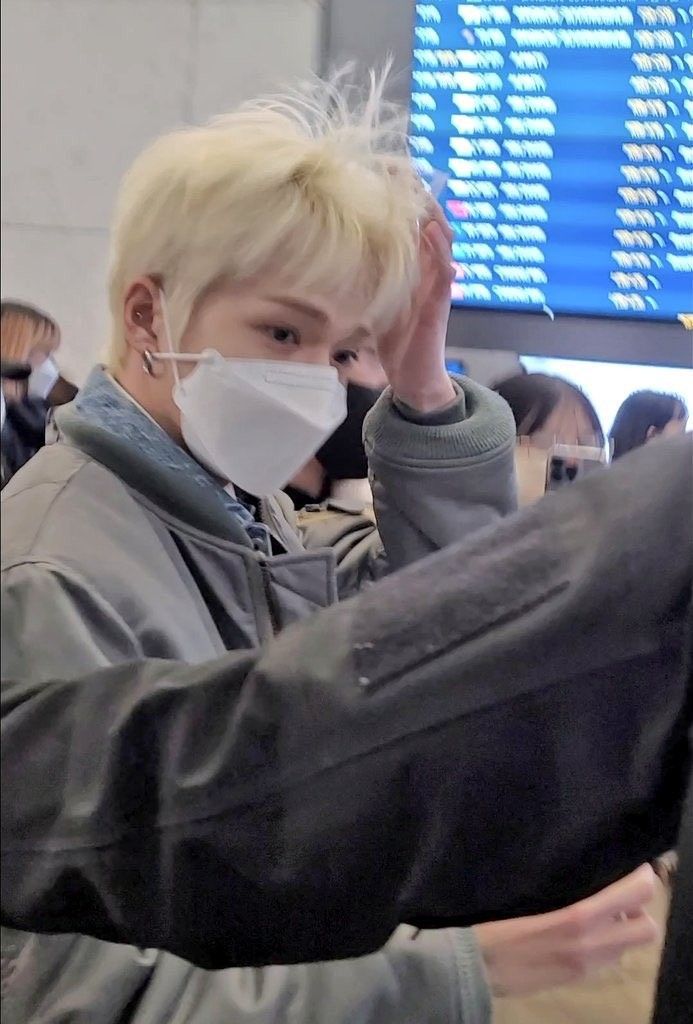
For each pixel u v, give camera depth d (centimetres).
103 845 56
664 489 54
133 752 57
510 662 52
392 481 142
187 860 55
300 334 112
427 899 54
